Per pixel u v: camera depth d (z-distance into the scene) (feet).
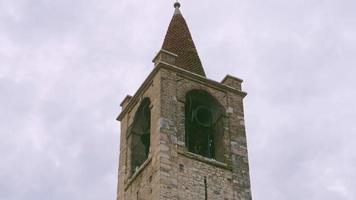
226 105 122.31
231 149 115.65
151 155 110.52
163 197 102.01
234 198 108.68
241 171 113.39
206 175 108.99
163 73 118.83
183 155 109.40
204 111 121.90
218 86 124.06
